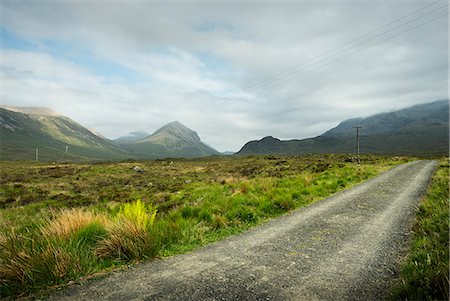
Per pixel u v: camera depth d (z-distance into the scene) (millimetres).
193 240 7230
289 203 11156
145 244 6035
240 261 5715
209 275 5027
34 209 17656
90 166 71125
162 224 7953
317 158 77625
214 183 26141
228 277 4934
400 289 4105
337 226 8398
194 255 6125
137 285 4625
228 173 44594
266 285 4605
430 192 13273
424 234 6691
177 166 74500
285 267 5367
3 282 4422
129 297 4211
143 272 5180
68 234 6398
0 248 5328
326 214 10023
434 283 3980
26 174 50250
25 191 27953
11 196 24953
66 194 25688
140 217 7312
